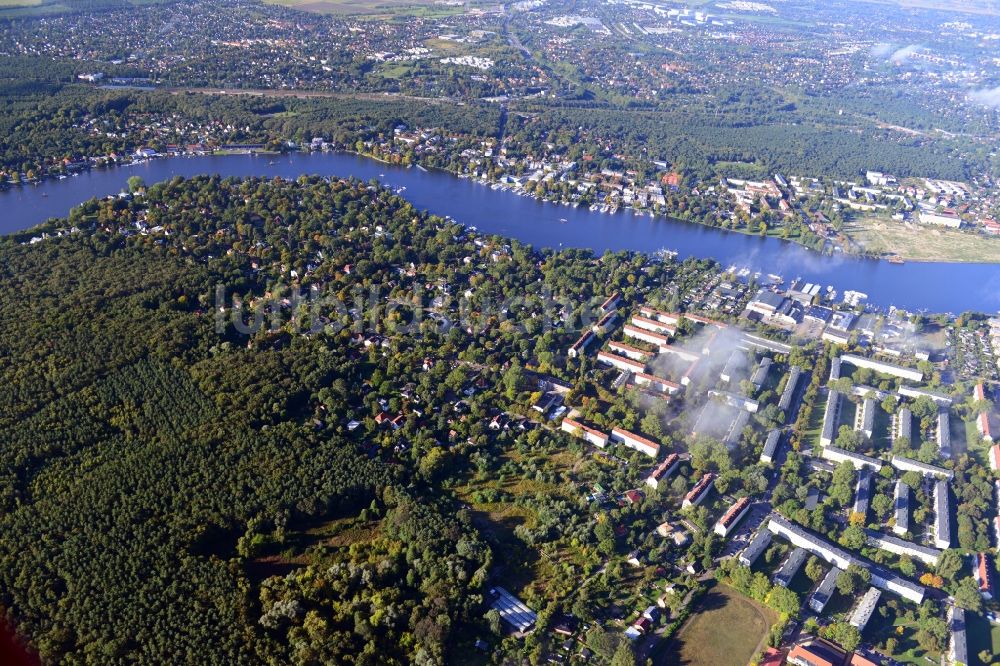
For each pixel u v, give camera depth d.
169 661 179.25
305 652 182.88
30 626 185.25
